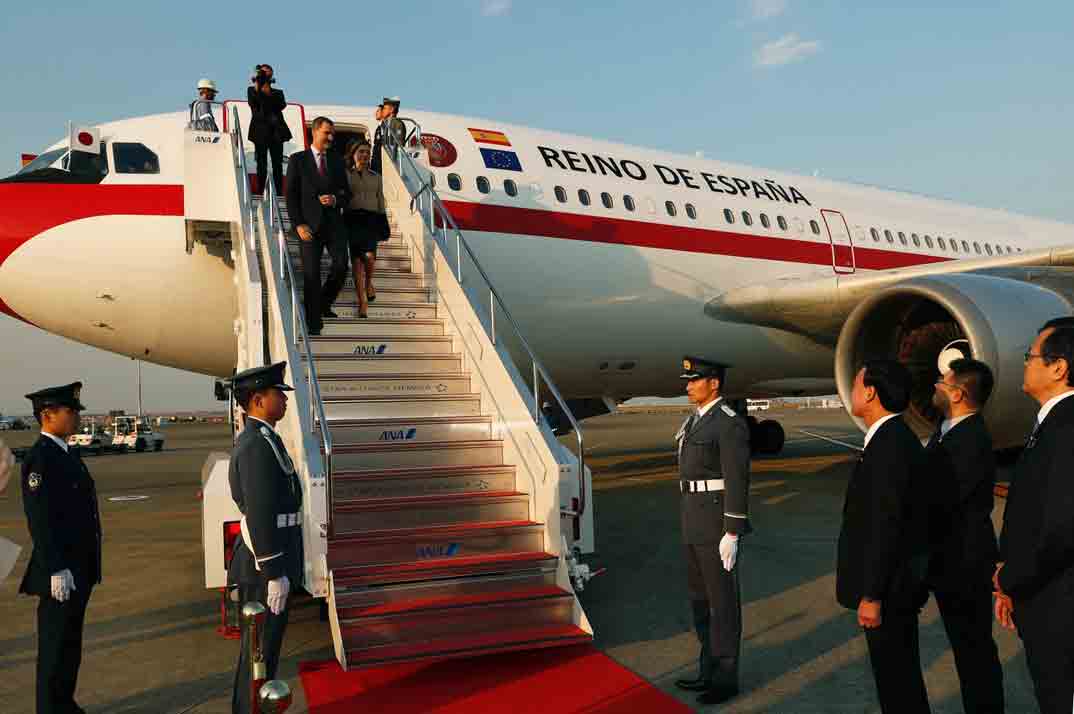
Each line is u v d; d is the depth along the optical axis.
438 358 6.79
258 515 3.62
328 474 4.50
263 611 3.25
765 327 11.52
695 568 4.32
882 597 3.02
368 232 7.08
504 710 3.95
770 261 11.63
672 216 10.83
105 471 20.23
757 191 12.00
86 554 3.93
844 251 12.45
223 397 10.30
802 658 4.74
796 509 10.09
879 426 3.13
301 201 6.66
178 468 21.20
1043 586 2.66
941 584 3.55
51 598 3.82
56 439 3.93
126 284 8.41
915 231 13.59
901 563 3.03
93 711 4.05
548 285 9.78
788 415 66.19
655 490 12.38
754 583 6.49
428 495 5.58
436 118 9.85
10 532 10.49
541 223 9.71
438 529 5.22
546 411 11.66
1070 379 2.73
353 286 7.66
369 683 4.33
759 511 9.95
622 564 7.23
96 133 8.59
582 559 7.43
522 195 9.67
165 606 6.13
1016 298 7.54
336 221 6.76
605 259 10.17
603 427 48.56
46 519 3.74
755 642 5.04
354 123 9.38
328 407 6.12
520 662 4.65
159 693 4.29
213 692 4.31
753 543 8.02
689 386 4.31
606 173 10.59
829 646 4.95
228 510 5.36
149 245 8.36
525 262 9.60
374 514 5.22
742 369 12.10
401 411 6.30
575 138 10.88
